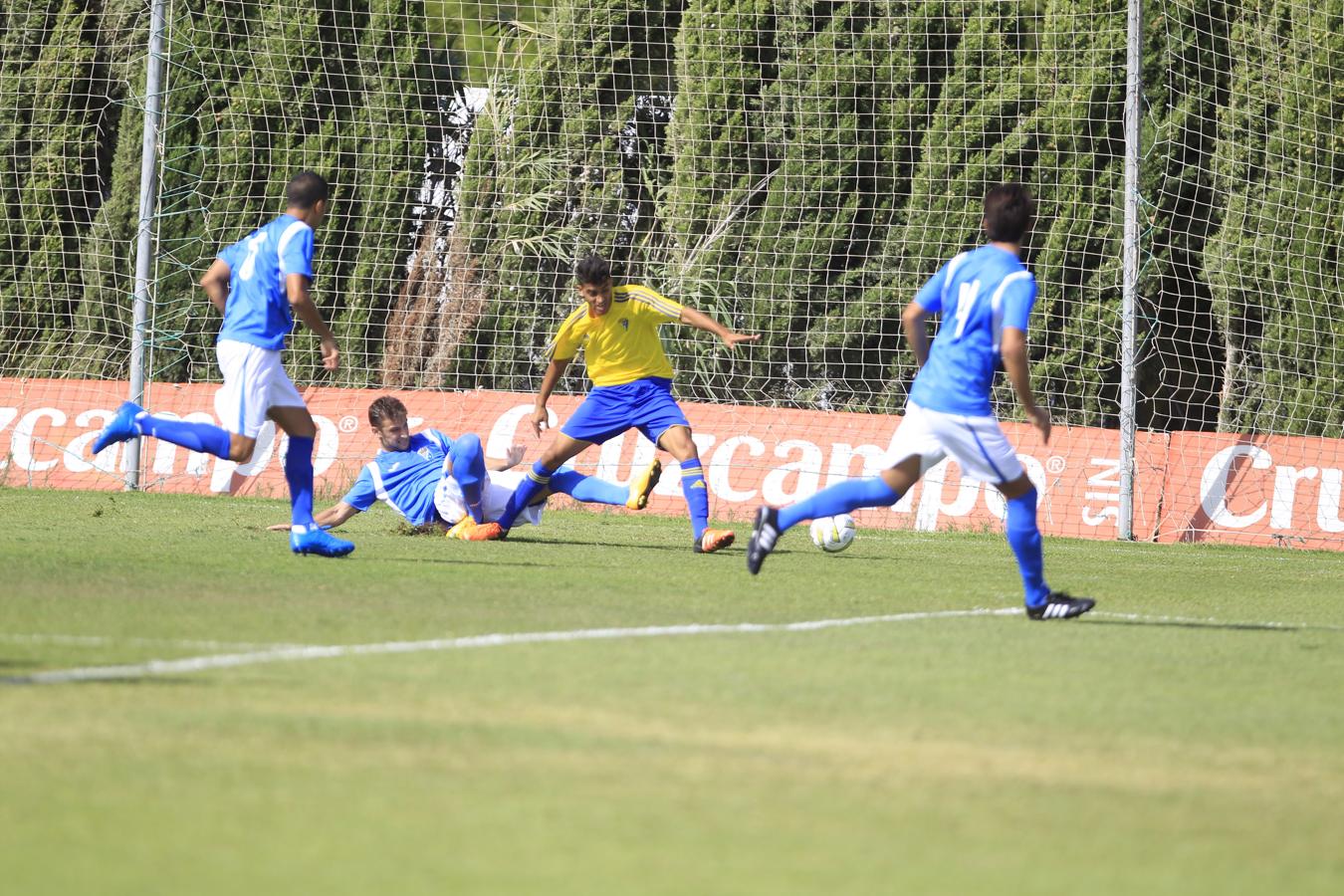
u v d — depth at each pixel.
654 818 10.62
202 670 15.41
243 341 26.89
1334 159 56.25
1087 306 56.66
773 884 9.28
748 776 11.91
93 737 12.37
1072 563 36.31
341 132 58.06
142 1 58.50
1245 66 57.06
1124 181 51.50
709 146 57.31
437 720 13.48
